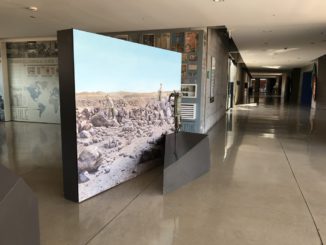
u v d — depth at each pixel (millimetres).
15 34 7863
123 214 2758
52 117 8570
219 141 6191
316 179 3793
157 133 4309
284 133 7254
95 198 3135
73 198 3047
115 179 3496
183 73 6441
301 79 19609
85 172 3049
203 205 2977
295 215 2777
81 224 2559
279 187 3500
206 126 7219
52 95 8438
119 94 3441
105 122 3258
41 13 5422
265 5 4609
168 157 3525
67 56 2816
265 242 2312
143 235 2391
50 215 2725
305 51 10680
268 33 7047
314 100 14781
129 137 3684
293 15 5227
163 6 4773
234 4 4574
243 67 20656
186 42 6402
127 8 4953
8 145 5621
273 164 4477
